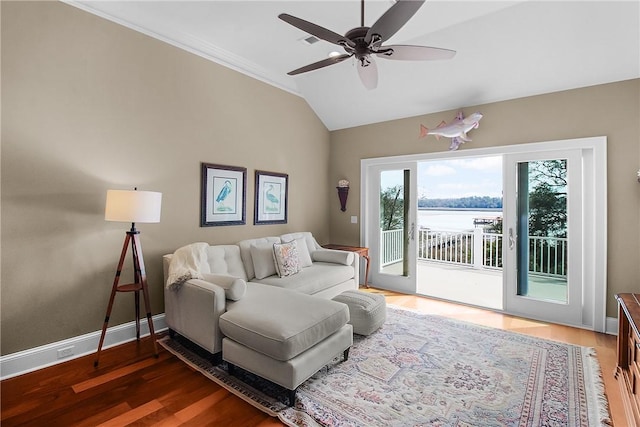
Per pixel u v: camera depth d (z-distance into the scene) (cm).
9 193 224
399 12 160
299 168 472
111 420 181
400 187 457
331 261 412
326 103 473
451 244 652
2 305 223
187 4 274
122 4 273
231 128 375
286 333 194
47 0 238
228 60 367
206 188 348
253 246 350
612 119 306
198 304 248
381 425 177
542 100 342
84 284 261
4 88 221
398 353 265
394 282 464
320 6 272
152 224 304
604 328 312
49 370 234
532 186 354
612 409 193
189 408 193
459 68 350
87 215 262
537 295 352
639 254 297
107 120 271
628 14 256
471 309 383
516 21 286
